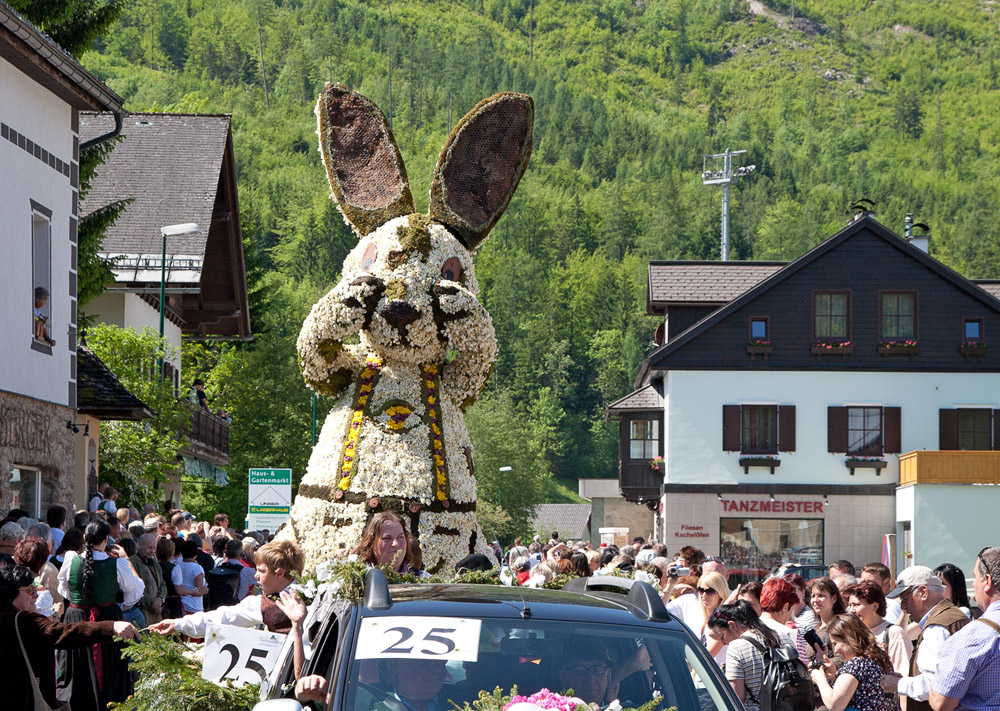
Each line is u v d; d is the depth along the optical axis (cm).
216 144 3719
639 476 4694
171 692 718
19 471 2025
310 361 1491
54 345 2145
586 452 13225
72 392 2238
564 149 19750
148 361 2955
